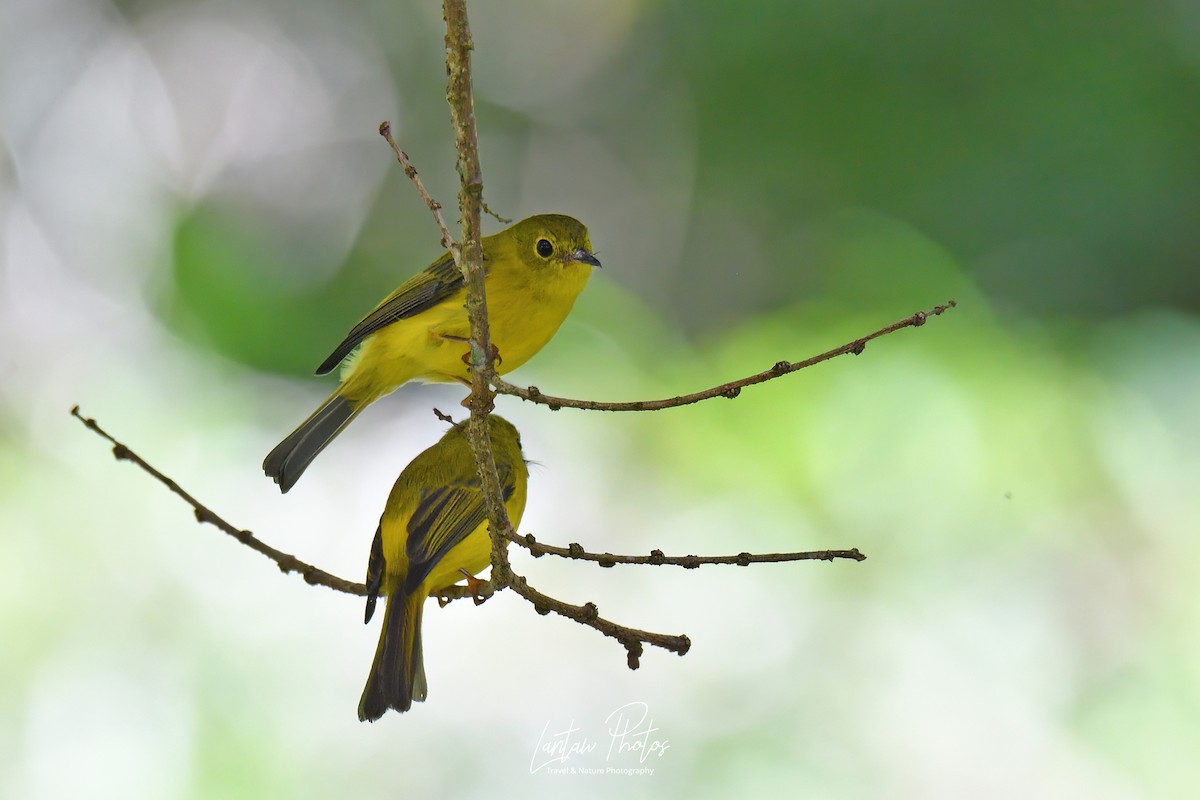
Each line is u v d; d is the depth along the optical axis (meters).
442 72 17.52
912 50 13.46
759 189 14.74
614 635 5.38
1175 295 12.91
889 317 12.50
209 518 6.04
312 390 13.59
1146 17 13.20
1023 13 13.19
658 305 16.14
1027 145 13.12
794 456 11.80
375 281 15.98
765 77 14.04
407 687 6.68
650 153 17.02
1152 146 12.95
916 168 13.48
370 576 6.97
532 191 17.59
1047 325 12.75
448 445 7.56
